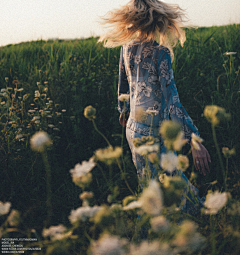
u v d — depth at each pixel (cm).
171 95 157
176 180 83
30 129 293
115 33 180
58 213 216
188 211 167
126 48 176
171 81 158
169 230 79
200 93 338
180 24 175
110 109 350
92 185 245
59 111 348
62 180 256
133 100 173
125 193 233
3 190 235
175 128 86
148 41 167
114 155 101
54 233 90
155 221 78
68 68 421
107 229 82
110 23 177
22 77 463
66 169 273
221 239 123
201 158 150
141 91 166
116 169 264
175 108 155
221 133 272
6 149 268
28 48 589
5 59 533
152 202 73
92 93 369
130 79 176
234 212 110
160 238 88
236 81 334
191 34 512
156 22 165
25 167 260
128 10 170
